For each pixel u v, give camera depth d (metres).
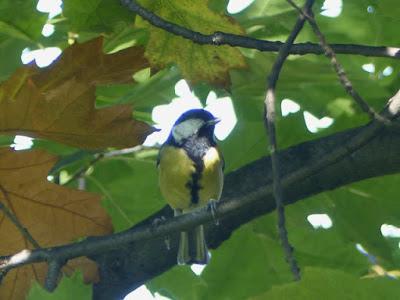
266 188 7.89
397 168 8.93
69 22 9.70
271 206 9.51
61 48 11.05
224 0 10.49
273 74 7.01
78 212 8.77
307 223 11.04
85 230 8.86
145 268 9.68
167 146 11.63
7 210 7.82
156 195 12.25
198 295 12.32
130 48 7.97
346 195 10.77
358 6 11.91
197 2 8.66
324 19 12.11
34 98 7.44
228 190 9.35
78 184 12.18
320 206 10.92
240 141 11.18
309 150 9.05
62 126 7.63
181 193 11.34
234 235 11.64
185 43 8.91
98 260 9.66
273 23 11.08
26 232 7.92
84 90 7.49
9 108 7.46
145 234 8.11
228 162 11.23
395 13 9.31
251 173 9.45
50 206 8.71
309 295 4.29
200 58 8.98
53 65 7.86
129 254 9.65
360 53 7.87
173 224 8.11
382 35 12.06
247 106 11.98
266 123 6.87
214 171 11.21
